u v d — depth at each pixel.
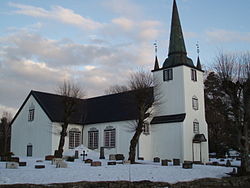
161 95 43.19
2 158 30.16
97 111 47.91
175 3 46.09
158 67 44.94
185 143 39.12
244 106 27.41
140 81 39.88
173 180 23.12
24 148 46.78
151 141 42.22
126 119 41.75
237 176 25.91
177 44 44.03
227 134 51.09
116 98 47.75
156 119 42.47
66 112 38.12
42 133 44.38
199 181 22.95
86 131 46.91
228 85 28.16
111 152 42.97
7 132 63.81
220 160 43.34
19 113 48.88
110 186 19.78
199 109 43.12
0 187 16.77
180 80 41.62
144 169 26.86
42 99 46.03
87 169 25.25
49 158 34.06
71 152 39.66
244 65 29.55
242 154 26.80
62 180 20.05
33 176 20.77
